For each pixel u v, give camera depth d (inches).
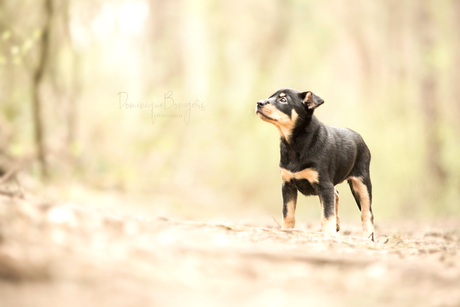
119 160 813.9
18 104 595.8
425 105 1033.5
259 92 1119.0
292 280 155.9
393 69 1171.3
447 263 179.0
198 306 122.6
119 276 136.4
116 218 207.5
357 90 1171.3
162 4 1341.0
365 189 313.0
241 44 1376.7
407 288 150.8
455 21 1055.6
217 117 1060.5
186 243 183.6
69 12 645.9
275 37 1348.4
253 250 183.9
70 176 573.6
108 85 1026.7
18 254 134.9
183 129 1019.9
